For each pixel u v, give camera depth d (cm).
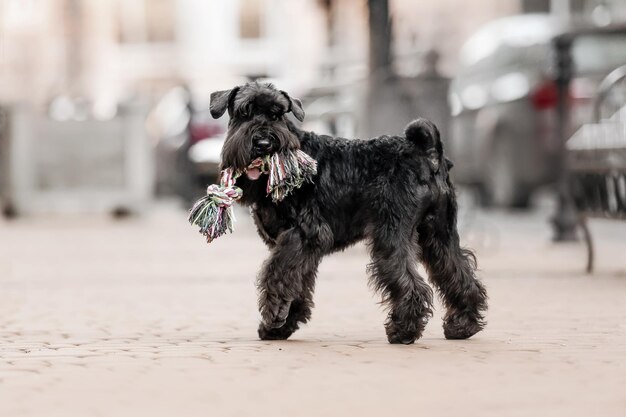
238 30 4619
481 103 2391
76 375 685
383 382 661
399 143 828
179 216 2647
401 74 1728
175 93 3406
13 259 1576
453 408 591
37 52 4666
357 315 995
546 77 2244
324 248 816
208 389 641
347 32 4075
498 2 4266
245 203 823
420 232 837
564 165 1734
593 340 829
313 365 720
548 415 576
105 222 2455
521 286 1192
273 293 811
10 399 614
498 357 751
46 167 2589
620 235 1886
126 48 4659
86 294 1166
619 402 606
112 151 2594
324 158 820
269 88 814
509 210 2406
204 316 998
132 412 582
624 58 2131
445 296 845
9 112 2575
